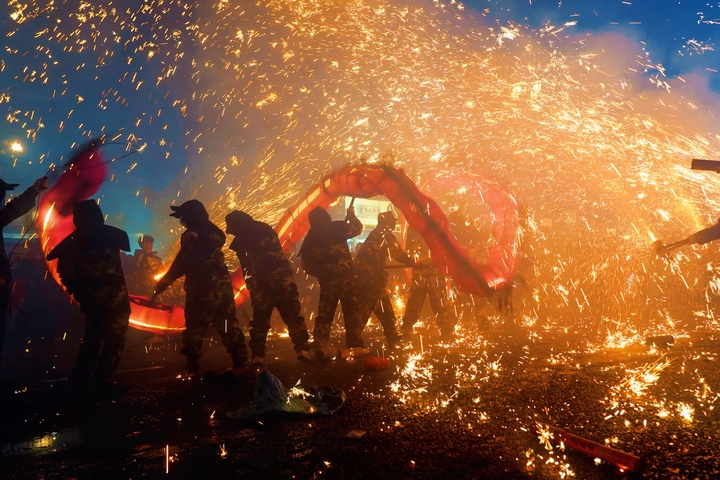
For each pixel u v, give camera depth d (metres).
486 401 4.45
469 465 3.15
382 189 7.14
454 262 7.09
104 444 3.65
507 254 7.75
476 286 7.21
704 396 4.45
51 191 5.91
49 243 6.18
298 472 3.11
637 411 4.09
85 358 5.23
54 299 8.29
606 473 3.01
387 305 7.34
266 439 3.65
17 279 8.30
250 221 6.36
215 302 5.67
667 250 5.76
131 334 8.31
